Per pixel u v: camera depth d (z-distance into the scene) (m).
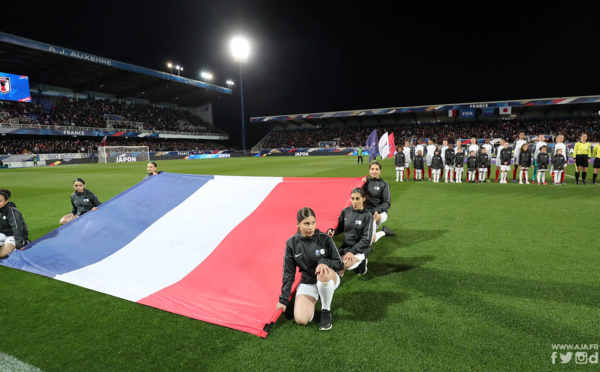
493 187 10.31
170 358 2.32
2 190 4.54
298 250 2.80
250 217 4.62
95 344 2.51
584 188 9.53
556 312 2.78
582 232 5.05
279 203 4.84
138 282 3.52
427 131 44.44
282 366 2.20
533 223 5.65
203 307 2.96
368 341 2.46
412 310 2.88
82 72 37.69
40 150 33.94
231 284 3.29
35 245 4.64
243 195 5.21
